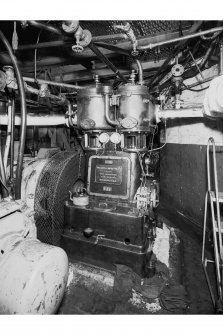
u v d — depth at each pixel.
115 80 4.88
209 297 2.42
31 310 1.68
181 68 3.24
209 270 2.88
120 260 2.62
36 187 2.84
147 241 2.79
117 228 2.64
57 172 2.84
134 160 2.85
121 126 2.68
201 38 2.56
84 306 2.32
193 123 4.14
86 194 3.10
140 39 3.14
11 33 2.98
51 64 3.80
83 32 2.05
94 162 3.06
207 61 3.30
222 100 2.20
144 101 2.67
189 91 4.29
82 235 2.85
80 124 2.88
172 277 2.74
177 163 4.86
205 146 3.76
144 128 2.71
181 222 4.40
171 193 5.21
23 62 3.68
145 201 2.71
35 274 1.69
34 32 2.95
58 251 1.93
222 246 2.48
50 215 2.81
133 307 2.30
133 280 2.50
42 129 6.73
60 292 1.95
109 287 2.56
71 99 5.71
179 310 2.24
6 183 2.34
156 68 4.31
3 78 2.26
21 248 1.88
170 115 3.04
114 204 2.87
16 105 3.99
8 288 1.67
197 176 4.04
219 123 3.38
